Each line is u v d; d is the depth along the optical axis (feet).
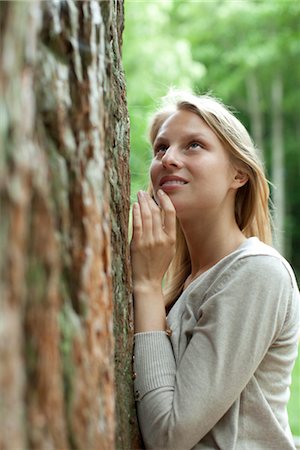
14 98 2.64
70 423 3.10
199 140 5.18
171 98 5.82
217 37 45.65
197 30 44.32
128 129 5.10
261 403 4.76
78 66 3.47
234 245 5.35
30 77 2.79
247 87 49.83
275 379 4.93
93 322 3.41
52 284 2.91
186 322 4.99
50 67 3.25
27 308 2.76
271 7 44.01
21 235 2.61
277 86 49.01
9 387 2.50
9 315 2.52
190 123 5.20
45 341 2.86
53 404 2.91
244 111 53.06
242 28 45.37
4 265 2.52
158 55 30.14
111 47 4.44
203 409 4.52
